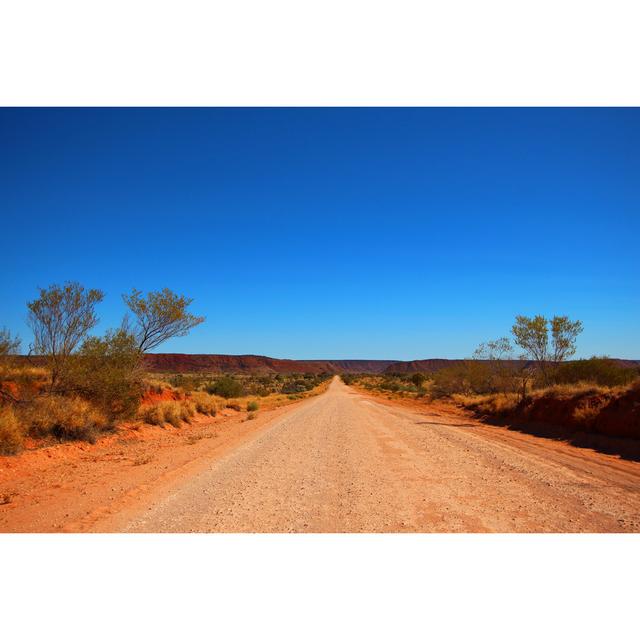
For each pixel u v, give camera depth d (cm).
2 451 914
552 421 1551
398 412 2450
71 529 566
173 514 623
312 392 5872
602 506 656
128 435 1356
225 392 3578
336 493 735
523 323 2014
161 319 1788
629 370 1975
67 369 1242
